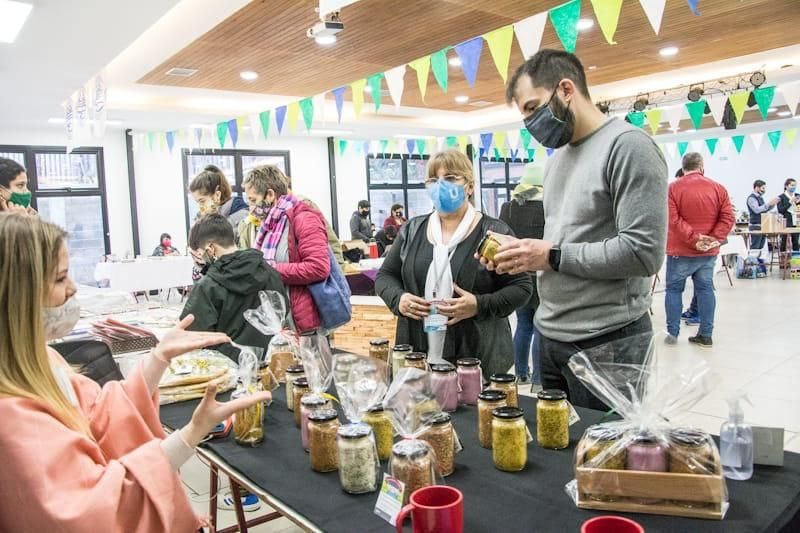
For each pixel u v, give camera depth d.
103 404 1.14
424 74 4.37
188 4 4.36
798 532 1.01
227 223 2.38
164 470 0.95
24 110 7.23
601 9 2.54
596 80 8.01
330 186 11.98
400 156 13.16
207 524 1.42
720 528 0.89
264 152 11.09
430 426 1.13
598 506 0.97
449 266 2.00
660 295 8.15
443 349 1.95
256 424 1.38
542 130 1.59
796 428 3.05
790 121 12.71
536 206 3.77
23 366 0.91
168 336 1.26
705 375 1.06
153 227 9.86
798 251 10.12
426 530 0.85
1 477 0.83
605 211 1.54
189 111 8.16
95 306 3.04
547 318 1.67
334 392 1.70
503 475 1.13
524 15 4.78
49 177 8.91
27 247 0.92
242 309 2.15
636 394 1.05
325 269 2.60
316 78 7.04
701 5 4.95
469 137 9.85
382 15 4.69
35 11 3.88
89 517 0.84
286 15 4.62
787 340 4.98
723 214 4.73
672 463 0.95
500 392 1.30
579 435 1.30
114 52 4.83
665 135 14.18
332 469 1.20
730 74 7.77
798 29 5.85
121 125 8.81
